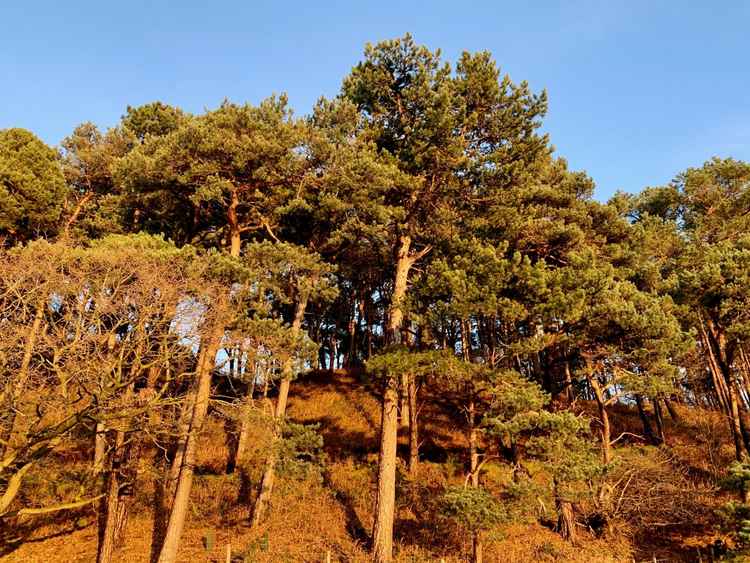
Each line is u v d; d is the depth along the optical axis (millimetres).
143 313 12359
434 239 18625
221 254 14297
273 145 15352
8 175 18484
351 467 20766
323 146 16266
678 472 18719
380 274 30016
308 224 19438
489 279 14234
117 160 16578
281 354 14430
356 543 15547
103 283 12242
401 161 17562
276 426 15023
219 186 15609
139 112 25438
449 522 16734
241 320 13750
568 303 14016
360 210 17109
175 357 13445
